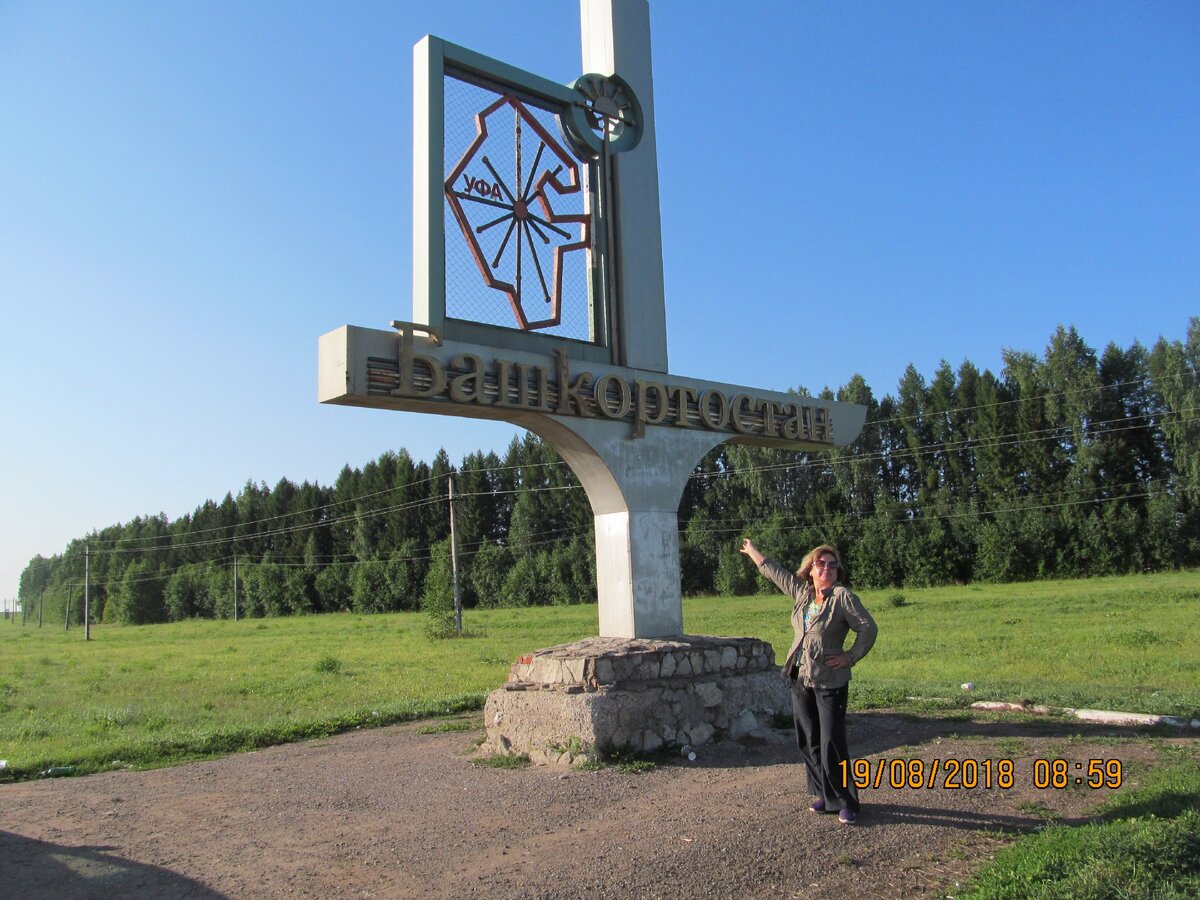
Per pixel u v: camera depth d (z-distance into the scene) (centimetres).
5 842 559
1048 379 5153
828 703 543
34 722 1298
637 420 880
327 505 7819
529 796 626
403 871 477
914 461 5569
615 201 949
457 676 1762
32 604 12888
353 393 688
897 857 473
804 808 565
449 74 831
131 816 624
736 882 442
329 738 961
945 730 823
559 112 933
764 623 2945
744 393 1005
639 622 856
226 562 8356
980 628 2309
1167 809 525
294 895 446
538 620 3922
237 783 732
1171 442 4762
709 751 751
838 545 5159
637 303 938
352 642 3284
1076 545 4575
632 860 478
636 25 1004
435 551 6091
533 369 798
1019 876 417
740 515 5666
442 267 774
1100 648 1675
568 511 6350
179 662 2625
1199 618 2248
